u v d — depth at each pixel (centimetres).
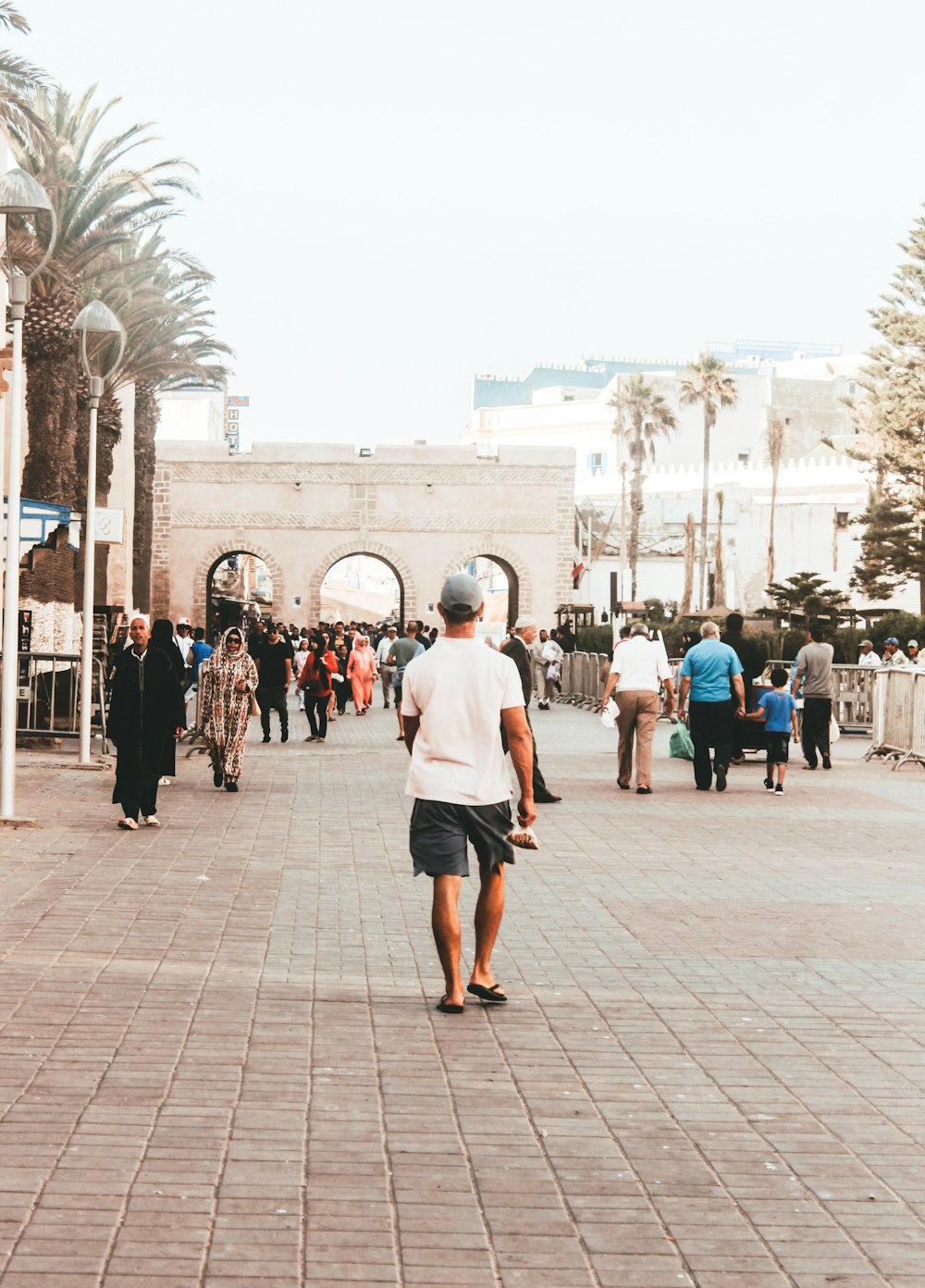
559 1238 526
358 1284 485
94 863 1344
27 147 3497
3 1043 757
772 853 1509
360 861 1409
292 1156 601
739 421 11656
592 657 4309
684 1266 506
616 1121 656
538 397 13788
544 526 7256
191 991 879
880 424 7038
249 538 7131
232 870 1334
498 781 865
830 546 9325
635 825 1711
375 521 7188
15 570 1586
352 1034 796
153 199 3588
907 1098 699
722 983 934
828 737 2525
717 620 6241
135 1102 666
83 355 2230
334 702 3850
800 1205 561
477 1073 727
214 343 5050
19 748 2417
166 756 1627
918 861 1474
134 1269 491
